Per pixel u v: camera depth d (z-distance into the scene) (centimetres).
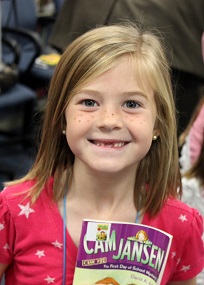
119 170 91
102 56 90
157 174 103
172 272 106
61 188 102
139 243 92
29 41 347
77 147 92
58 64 98
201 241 107
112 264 92
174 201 105
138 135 90
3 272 105
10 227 100
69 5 222
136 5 205
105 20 207
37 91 343
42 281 98
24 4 372
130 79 90
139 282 92
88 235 91
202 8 213
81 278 91
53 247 99
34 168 105
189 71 215
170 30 209
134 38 95
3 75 287
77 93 91
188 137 173
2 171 297
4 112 291
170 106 98
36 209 100
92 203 101
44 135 102
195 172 155
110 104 90
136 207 103
